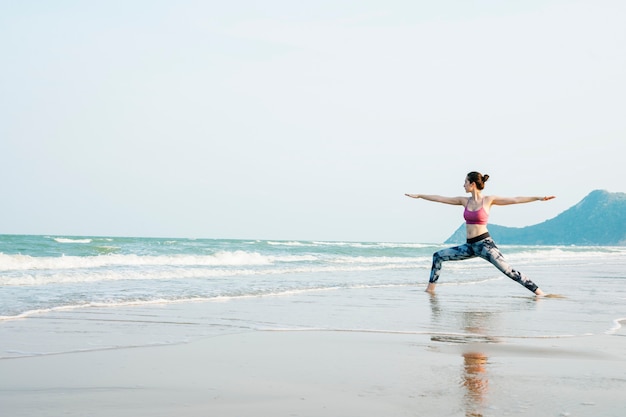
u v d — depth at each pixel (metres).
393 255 34.66
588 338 6.11
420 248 49.25
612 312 8.52
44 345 5.16
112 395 3.54
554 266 25.83
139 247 29.56
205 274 14.72
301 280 13.71
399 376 4.12
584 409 3.25
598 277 17.64
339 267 20.06
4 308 7.37
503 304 9.50
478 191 11.45
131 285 11.12
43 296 8.78
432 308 8.77
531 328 6.80
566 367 4.49
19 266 16.84
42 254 23.25
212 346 5.34
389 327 6.72
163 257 21.58
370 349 5.29
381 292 11.27
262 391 3.66
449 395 3.56
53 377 4.00
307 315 7.65
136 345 5.29
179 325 6.53
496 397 3.51
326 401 3.42
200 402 3.39
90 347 5.14
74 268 16.45
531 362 4.70
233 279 13.48
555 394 3.59
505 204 11.41
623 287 13.62
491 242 11.29
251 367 4.42
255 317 7.35
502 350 5.30
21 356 4.68
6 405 3.28
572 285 14.05
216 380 3.96
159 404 3.34
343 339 5.86
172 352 5.00
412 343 5.66
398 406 3.30
